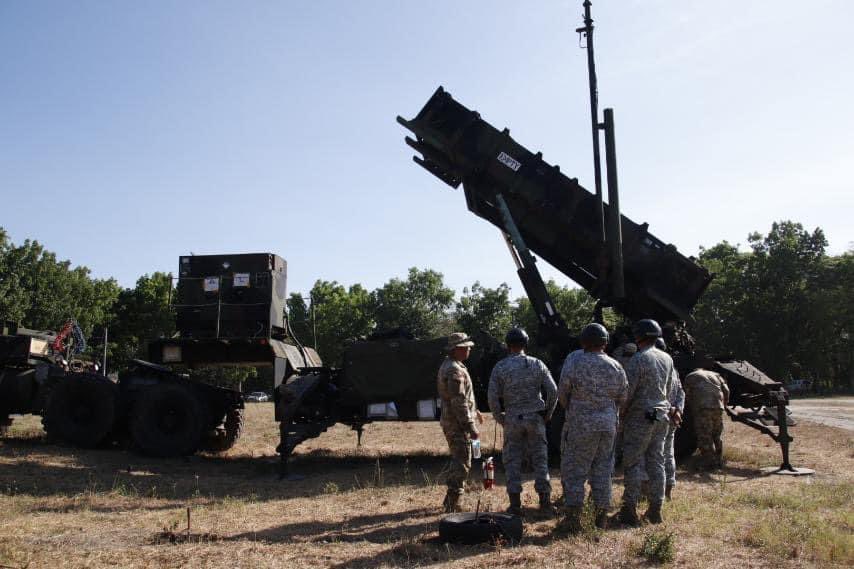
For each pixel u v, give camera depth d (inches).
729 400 453.1
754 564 195.5
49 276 2258.9
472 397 278.8
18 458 423.2
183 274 500.7
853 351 2554.1
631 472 247.9
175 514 277.9
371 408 434.0
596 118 475.5
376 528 247.4
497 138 478.0
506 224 467.2
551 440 408.8
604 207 474.0
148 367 493.4
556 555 204.4
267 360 484.4
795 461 434.9
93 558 201.5
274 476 397.4
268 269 497.4
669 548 199.6
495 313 2687.0
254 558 203.2
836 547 207.5
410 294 3248.0
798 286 2456.9
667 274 467.8
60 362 595.2
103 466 413.4
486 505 285.9
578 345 453.4
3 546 210.5
